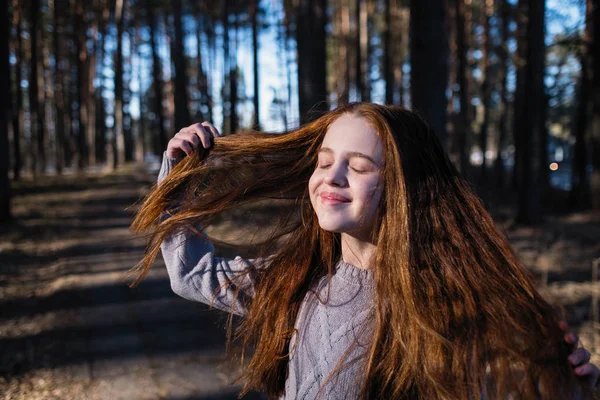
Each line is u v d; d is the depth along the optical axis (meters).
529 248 8.51
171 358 4.23
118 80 31.38
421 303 1.20
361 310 1.31
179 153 1.75
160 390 3.64
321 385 1.27
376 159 1.30
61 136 31.00
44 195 18.42
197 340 4.61
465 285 1.21
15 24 22.47
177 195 1.69
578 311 5.00
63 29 30.16
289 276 1.50
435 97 5.68
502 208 13.62
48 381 3.85
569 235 9.84
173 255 1.65
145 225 1.68
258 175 1.67
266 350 1.46
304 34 9.84
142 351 4.39
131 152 41.16
